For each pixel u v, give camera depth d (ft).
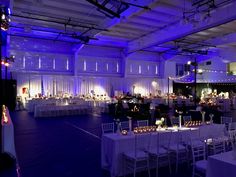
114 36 46.16
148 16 33.30
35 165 14.48
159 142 14.51
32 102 42.63
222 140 15.43
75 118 36.06
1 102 14.57
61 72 50.57
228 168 8.95
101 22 36.42
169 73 64.85
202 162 11.63
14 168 13.94
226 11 26.68
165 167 14.44
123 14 29.32
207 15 24.90
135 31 41.93
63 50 50.78
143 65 61.98
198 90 68.28
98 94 53.57
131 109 37.91
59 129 26.55
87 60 53.52
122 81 56.80
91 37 40.24
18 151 17.52
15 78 45.37
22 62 46.09
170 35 37.63
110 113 41.47
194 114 29.63
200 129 16.70
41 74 47.85
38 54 47.73
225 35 44.75
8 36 41.70
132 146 13.53
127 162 13.14
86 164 14.69
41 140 21.07
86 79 52.49
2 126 15.12
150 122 30.76
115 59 57.67
